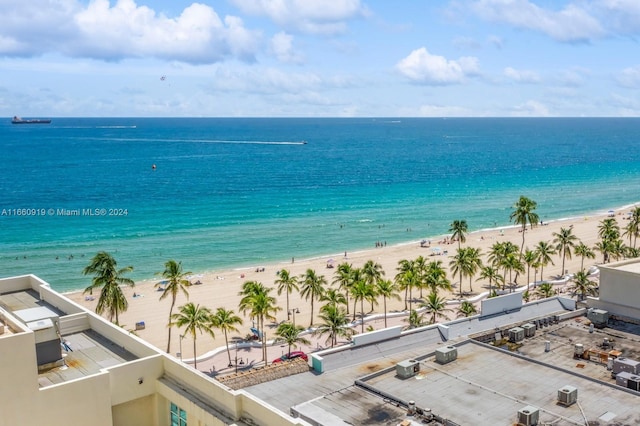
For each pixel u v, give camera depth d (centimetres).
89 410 3077
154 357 3366
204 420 3058
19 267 12656
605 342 4544
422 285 9394
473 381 3872
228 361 7712
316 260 13412
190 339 8550
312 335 8375
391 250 14325
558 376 3928
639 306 5031
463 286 11119
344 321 7775
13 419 2830
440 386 3803
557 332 4834
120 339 3728
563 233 11888
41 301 4497
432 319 8512
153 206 19638
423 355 4259
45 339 3416
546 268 12481
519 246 14562
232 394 2970
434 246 14650
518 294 5266
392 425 3359
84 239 15150
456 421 3369
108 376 3133
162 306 10056
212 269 12662
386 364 4181
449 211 19375
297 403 3662
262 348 8125
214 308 9944
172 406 3334
